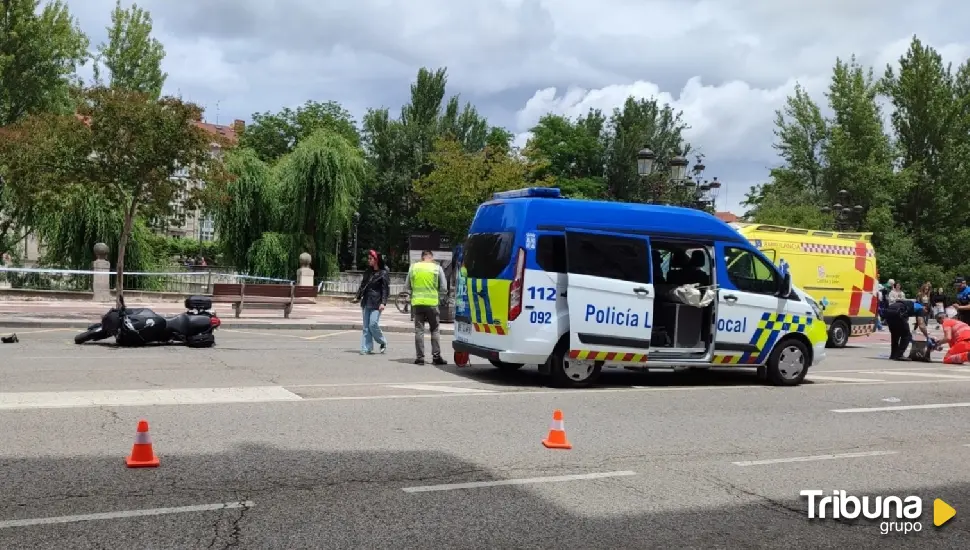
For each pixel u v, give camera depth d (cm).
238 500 498
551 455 654
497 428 754
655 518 500
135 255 3109
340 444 659
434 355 1280
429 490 539
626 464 638
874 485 608
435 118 5897
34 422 701
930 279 4366
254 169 3609
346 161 3706
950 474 652
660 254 1209
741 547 455
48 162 1848
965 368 1606
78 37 3173
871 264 2152
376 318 1417
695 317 1134
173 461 584
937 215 4856
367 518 474
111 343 1455
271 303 2139
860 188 4569
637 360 1060
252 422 734
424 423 762
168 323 1425
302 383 1002
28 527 436
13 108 3030
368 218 5672
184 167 1961
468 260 1143
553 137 6047
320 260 3662
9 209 3089
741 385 1157
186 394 874
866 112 4684
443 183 4103
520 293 1015
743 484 593
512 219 1048
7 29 2980
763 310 1141
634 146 5709
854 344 2362
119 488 514
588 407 899
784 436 782
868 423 877
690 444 725
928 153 4906
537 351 1022
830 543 471
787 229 2008
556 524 480
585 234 1038
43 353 1253
